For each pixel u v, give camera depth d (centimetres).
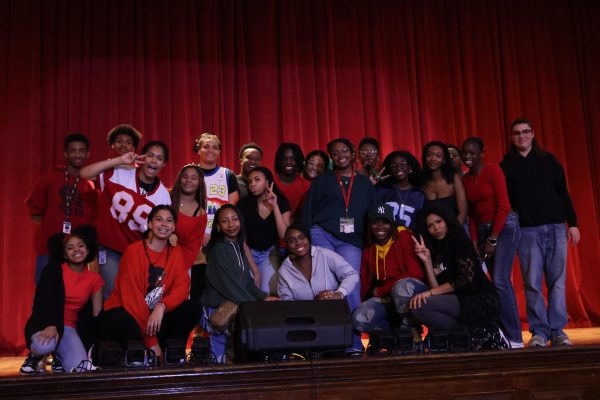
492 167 423
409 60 698
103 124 610
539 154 433
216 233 403
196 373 276
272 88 661
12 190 584
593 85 724
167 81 630
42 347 336
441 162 432
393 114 687
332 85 673
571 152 716
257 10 665
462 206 427
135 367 304
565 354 304
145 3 634
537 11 730
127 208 382
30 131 593
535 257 425
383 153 673
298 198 455
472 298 368
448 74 706
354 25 688
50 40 611
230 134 644
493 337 364
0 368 448
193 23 644
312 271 395
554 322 420
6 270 574
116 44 621
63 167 427
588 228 702
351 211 423
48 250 387
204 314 386
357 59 685
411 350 327
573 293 680
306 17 677
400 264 397
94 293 367
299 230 393
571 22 734
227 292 379
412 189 438
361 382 286
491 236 416
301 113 665
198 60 646
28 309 575
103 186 387
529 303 426
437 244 390
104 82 616
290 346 310
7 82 596
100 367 304
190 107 634
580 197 707
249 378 279
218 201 433
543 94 719
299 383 282
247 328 308
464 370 294
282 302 323
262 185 421
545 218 424
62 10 613
